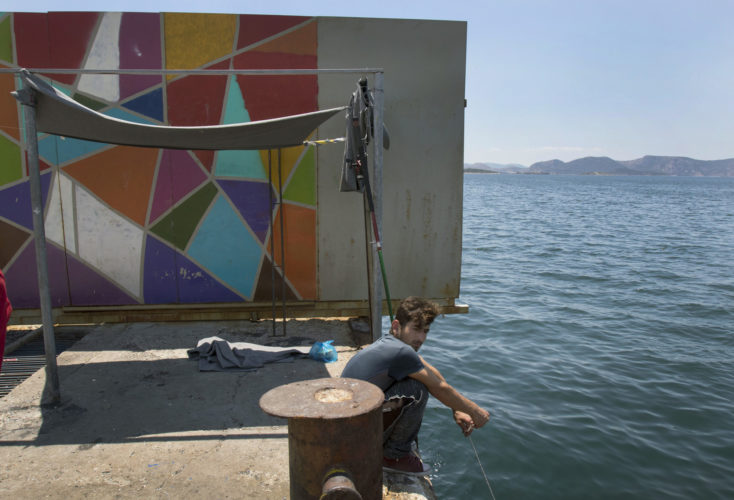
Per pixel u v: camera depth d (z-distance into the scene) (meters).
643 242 27.92
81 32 5.48
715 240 29.25
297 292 6.11
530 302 13.97
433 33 5.87
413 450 3.33
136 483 2.84
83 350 4.96
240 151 5.80
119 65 5.55
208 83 5.65
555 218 44.50
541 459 6.13
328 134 5.87
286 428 3.49
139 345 5.11
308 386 2.51
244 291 6.03
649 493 5.54
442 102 5.97
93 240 5.78
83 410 3.70
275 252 6.00
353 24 5.77
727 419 7.17
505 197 84.88
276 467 3.03
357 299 6.18
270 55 5.71
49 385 3.79
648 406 7.55
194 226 5.87
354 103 4.45
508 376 8.61
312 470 2.30
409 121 5.97
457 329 11.37
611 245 26.41
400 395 2.76
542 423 6.96
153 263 5.88
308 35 5.73
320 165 5.91
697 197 94.81
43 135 5.57
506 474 5.84
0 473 2.91
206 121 5.69
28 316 5.86
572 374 8.71
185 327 5.74
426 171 6.07
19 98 3.40
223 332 5.58
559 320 12.09
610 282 16.83
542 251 23.98
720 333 11.21
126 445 3.24
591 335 10.98
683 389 8.16
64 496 2.71
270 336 5.49
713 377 8.67
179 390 4.06
